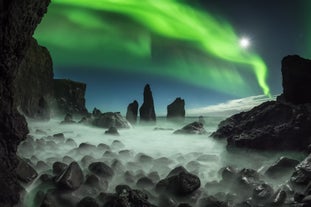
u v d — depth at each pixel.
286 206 6.04
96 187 7.04
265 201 6.39
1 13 5.63
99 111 23.64
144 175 8.09
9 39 5.97
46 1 7.17
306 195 6.05
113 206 6.07
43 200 6.20
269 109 11.31
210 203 6.40
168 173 8.49
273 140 9.52
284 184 6.87
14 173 6.55
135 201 6.14
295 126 9.45
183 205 6.35
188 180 6.91
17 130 6.60
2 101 6.27
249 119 12.04
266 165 8.52
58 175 7.11
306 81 10.77
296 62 11.16
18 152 9.81
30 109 18.58
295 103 11.01
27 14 6.37
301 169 6.81
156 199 6.76
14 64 6.45
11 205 6.04
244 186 7.06
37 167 8.41
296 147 9.14
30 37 6.94
